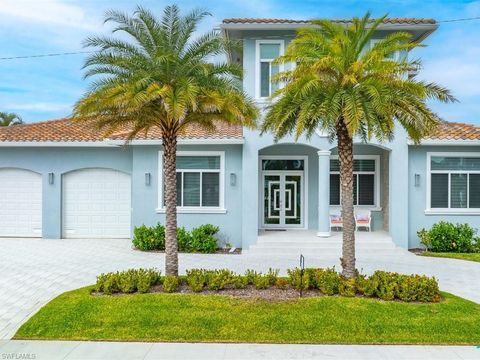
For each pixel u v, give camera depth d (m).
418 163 18.25
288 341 7.84
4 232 20.55
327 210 17.78
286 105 10.88
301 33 11.02
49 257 15.87
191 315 8.80
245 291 10.38
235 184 18.36
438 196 18.36
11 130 21.52
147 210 18.70
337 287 10.17
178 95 10.22
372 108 10.05
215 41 11.37
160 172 18.70
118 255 16.42
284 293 10.23
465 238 17.22
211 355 7.26
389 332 8.16
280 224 20.38
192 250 17.36
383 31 17.44
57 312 9.02
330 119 9.97
